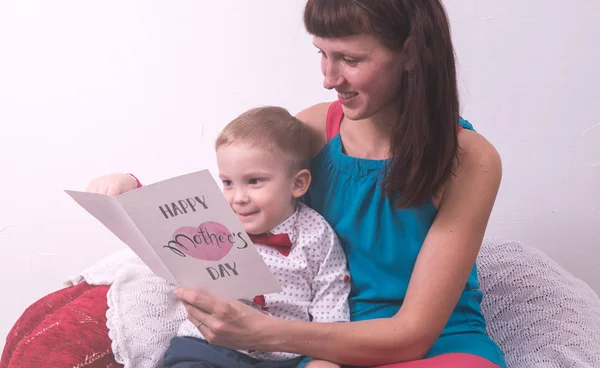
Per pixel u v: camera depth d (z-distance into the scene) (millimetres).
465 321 1675
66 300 1780
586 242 2541
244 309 1454
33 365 1577
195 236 1346
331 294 1654
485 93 2498
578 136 2504
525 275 1976
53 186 2656
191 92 2592
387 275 1668
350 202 1669
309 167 1731
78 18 2584
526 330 1879
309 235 1667
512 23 2467
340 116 1717
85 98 2615
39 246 2680
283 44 2553
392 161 1542
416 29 1438
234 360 1590
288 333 1472
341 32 1433
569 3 2455
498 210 2551
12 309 2699
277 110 1724
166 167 2633
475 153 1567
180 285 1422
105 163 2641
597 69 2475
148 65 2590
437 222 1559
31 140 2639
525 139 2516
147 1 2568
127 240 1438
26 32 2592
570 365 1733
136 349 1667
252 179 1643
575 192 2525
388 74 1476
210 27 2561
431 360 1500
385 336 1496
